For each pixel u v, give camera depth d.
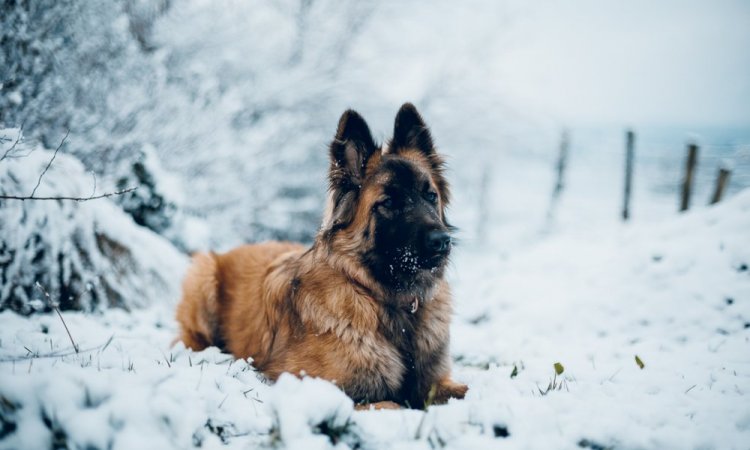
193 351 4.69
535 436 2.83
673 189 26.56
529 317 6.61
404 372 3.94
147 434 2.46
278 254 5.13
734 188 17.56
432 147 4.78
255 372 4.07
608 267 7.43
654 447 2.78
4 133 4.50
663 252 6.98
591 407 3.23
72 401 2.52
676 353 4.81
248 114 13.32
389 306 4.00
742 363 4.32
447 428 2.87
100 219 5.96
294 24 15.07
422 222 3.88
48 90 7.40
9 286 4.91
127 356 3.85
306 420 2.61
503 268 9.19
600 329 5.94
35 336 4.13
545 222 19.52
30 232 5.11
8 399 2.49
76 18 8.52
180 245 8.24
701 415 3.21
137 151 9.60
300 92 14.17
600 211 21.58
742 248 6.21
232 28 13.60
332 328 3.81
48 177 5.43
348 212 4.13
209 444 2.69
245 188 12.63
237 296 4.91
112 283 5.82
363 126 4.25
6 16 6.63
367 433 2.77
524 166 23.81
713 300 5.71
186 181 11.03
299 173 14.59
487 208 17.97
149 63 10.68
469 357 5.32
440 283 4.29
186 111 11.12
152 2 11.78
